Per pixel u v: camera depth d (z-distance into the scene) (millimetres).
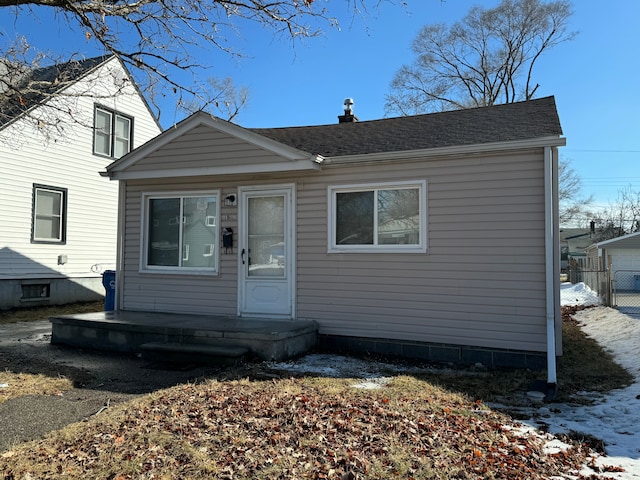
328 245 8031
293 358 7230
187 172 8594
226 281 8758
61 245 14062
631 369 6961
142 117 16922
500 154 6980
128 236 9578
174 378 6156
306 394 5199
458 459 3686
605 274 14906
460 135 7812
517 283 6871
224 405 4730
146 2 5441
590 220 52094
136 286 9461
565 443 4168
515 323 6879
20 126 12141
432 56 30500
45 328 10406
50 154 13680
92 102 14867
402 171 7578
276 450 3701
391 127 9562
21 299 13000
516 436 4250
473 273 7117
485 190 7066
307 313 8148
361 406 4797
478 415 4801
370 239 7820
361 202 7910
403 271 7547
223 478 3301
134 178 9047
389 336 7602
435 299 7332
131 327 7707
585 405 5324
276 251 8484
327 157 7895
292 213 8312
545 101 9164
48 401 5141
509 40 29234
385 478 3348
